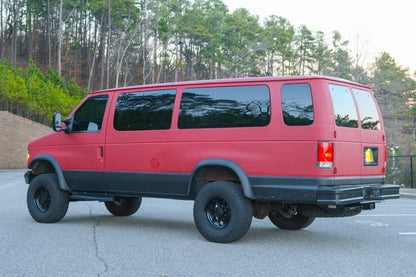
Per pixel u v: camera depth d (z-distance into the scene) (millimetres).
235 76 99250
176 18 91000
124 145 8086
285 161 6504
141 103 8016
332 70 34656
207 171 7320
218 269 5410
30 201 9039
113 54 85250
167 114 7668
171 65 96500
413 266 5617
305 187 6355
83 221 9219
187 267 5500
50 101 45406
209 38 99688
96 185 8469
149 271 5301
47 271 5277
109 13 81625
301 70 113812
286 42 110688
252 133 6785
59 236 7504
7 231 7961
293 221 8234
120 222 9109
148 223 8992
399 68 33375
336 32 35656
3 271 5273
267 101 6750
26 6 97438
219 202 7035
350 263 5754
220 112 7129
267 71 111062
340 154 6461
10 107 43656
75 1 89188
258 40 103250
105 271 5293
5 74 42094
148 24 83812
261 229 8445
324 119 6336
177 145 7473
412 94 33031
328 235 7809
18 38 99625
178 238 7367
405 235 7844
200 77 113500
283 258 6004
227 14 105312
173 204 12414
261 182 6660
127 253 6250
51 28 99000
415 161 21750
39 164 9383
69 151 8773
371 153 7234
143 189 7914
